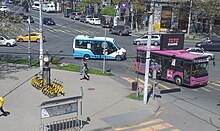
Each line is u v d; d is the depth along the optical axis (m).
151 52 30.03
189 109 21.38
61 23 70.88
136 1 60.53
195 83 27.02
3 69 29.94
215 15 60.66
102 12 76.81
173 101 23.12
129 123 18.22
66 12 82.31
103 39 36.94
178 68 28.02
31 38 47.50
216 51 47.12
